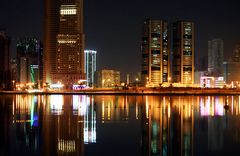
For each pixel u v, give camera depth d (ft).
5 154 163.73
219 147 180.04
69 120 299.58
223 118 319.68
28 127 250.98
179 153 167.12
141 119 308.81
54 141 194.39
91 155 161.99
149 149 175.22
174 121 292.81
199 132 230.48
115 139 202.39
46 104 543.39
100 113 371.56
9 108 449.48
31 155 161.79
